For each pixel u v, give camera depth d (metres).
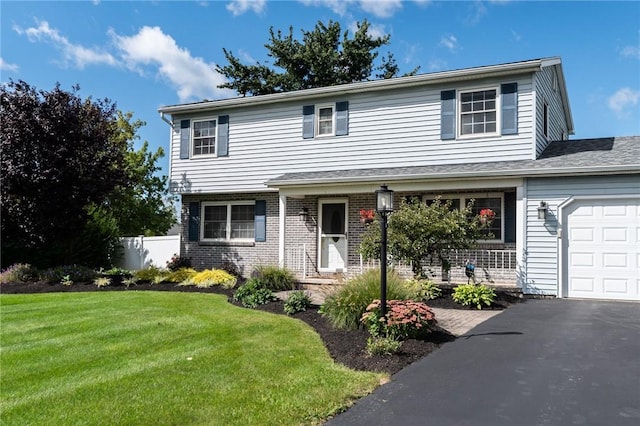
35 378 5.18
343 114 14.83
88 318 8.52
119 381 5.02
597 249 10.80
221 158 16.48
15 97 14.49
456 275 12.86
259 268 13.12
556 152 12.88
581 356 5.72
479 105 13.10
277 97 15.49
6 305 10.06
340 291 7.98
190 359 5.84
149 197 29.52
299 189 13.93
